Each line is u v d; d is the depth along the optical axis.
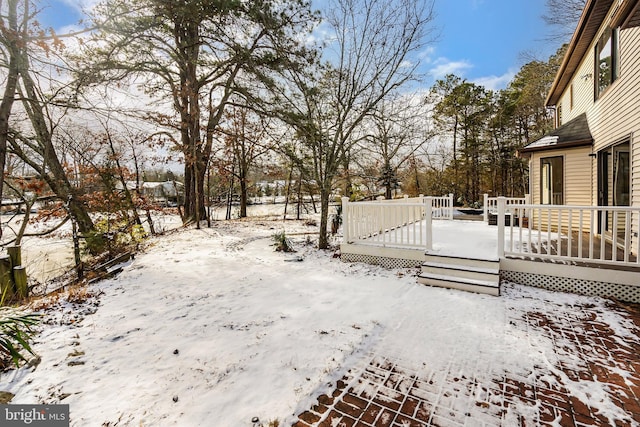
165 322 3.70
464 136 22.17
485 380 2.52
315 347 3.07
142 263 6.54
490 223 9.77
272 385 2.51
